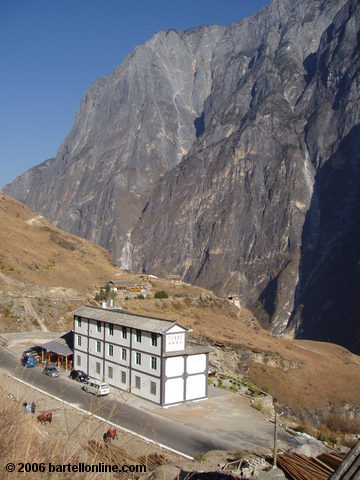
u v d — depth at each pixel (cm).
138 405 4316
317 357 10112
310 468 2528
